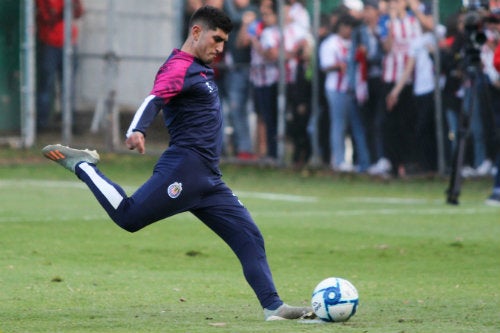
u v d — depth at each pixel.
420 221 39.66
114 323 19.11
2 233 34.06
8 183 51.78
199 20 18.77
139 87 61.53
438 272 27.81
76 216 39.34
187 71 18.52
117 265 28.44
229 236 19.39
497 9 52.69
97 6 60.78
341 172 57.38
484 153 56.19
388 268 28.56
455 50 54.62
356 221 39.44
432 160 56.38
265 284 19.27
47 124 61.53
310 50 57.56
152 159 61.03
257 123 58.72
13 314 20.41
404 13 55.06
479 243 33.50
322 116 57.56
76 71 60.78
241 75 58.19
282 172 58.12
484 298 23.09
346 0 55.94
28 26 60.03
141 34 61.38
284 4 57.62
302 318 19.05
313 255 30.98
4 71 60.69
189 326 18.50
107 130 61.22
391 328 17.88
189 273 27.23
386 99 55.53
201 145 18.83
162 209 18.81
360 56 55.62
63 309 21.17
